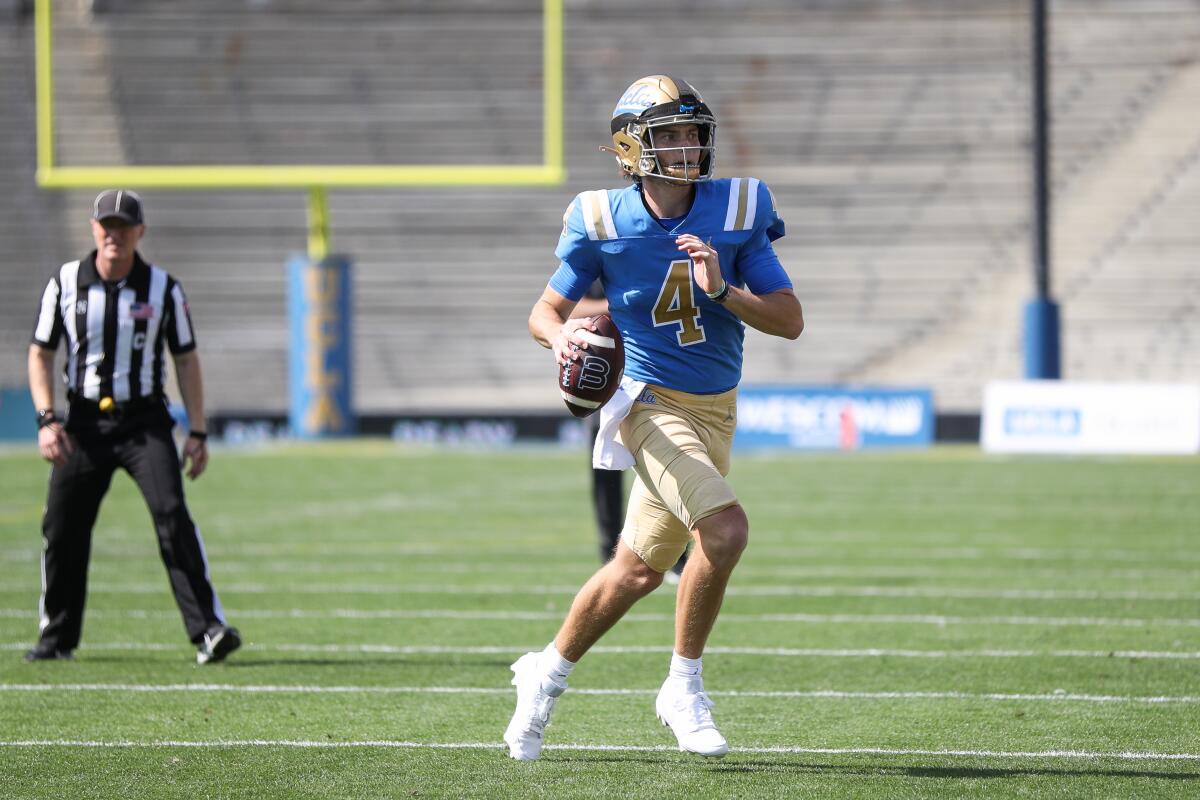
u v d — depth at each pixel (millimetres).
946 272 80188
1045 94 60562
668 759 16219
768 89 86688
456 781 15188
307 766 15875
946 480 50781
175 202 83625
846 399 62844
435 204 83500
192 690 20062
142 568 32219
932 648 23031
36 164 83375
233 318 81000
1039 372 61312
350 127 81812
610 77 86562
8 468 55562
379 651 23016
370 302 81000
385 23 82875
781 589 29125
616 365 15094
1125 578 30359
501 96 82938
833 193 83438
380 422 69500
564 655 15789
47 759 16203
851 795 14531
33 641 23969
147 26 80938
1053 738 17156
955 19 87688
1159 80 85688
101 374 21375
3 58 84250
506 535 37719
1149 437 58531
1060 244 80688
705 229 15281
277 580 30562
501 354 78812
